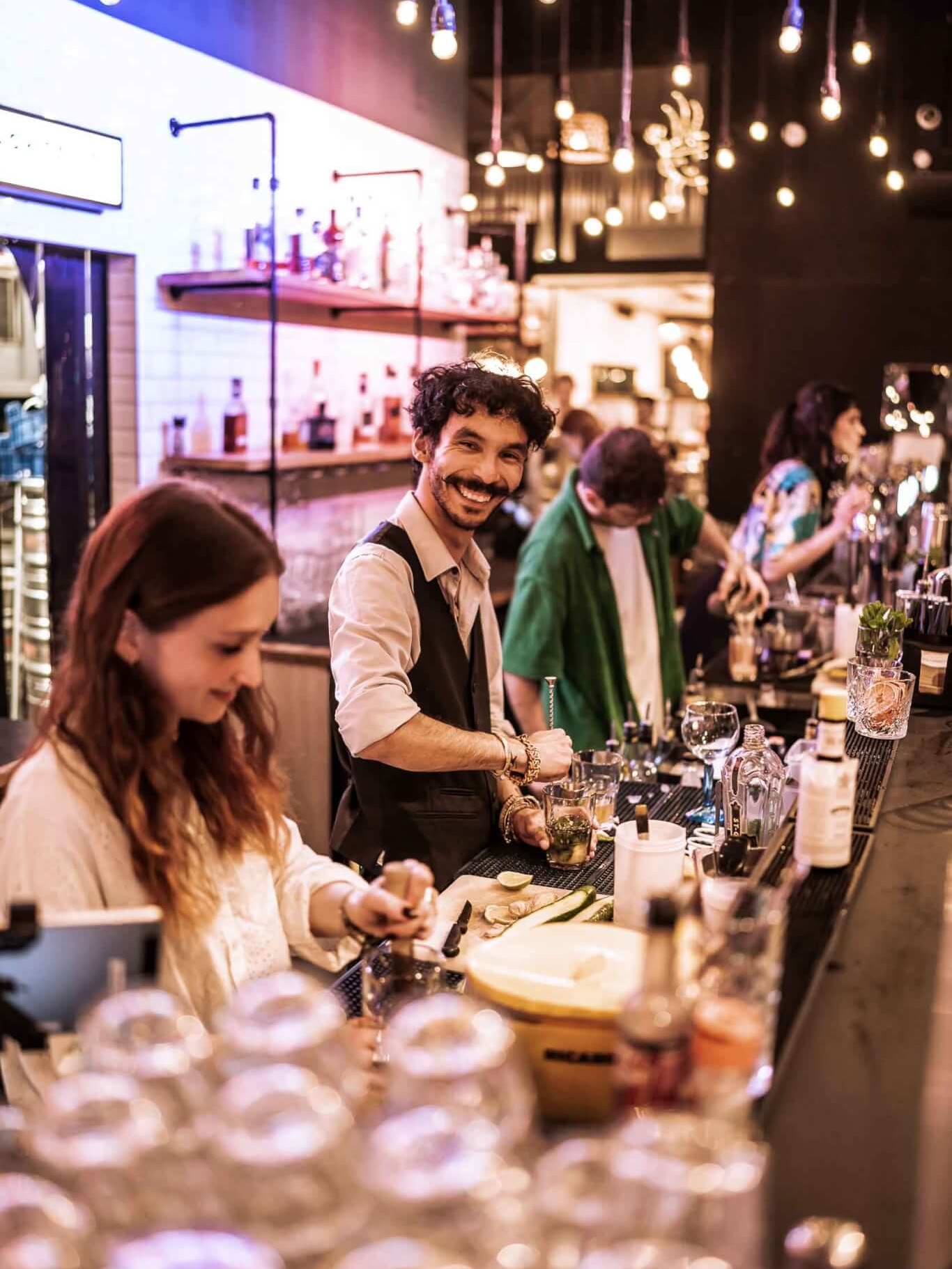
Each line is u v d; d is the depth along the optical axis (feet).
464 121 20.76
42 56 11.76
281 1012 3.21
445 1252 2.61
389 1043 3.19
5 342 12.89
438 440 7.52
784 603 14.34
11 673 13.71
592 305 33.01
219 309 14.80
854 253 23.61
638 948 4.55
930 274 23.24
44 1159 2.81
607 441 11.16
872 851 5.72
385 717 7.18
